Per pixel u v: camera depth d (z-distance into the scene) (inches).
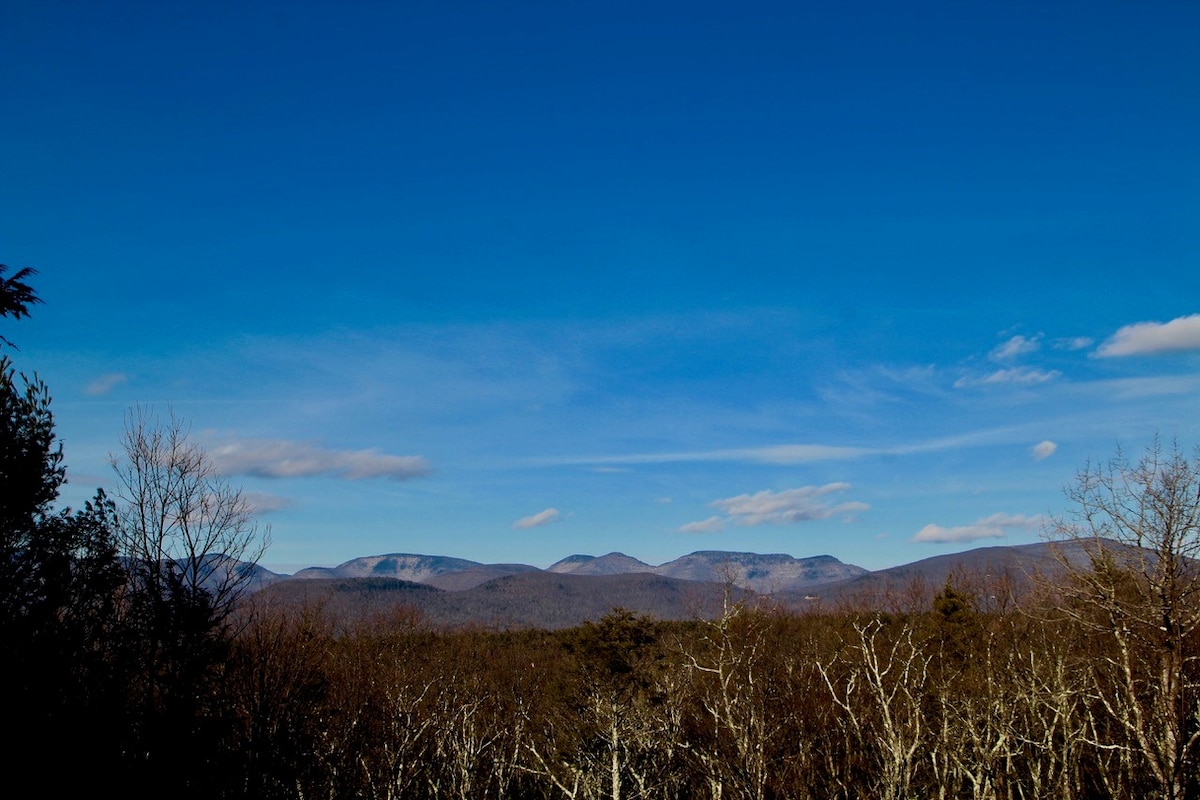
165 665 518.3
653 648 896.3
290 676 661.3
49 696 433.4
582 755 522.3
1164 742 477.7
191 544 567.8
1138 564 513.3
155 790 471.2
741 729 502.6
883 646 812.6
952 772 492.4
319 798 568.1
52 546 457.4
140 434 575.5
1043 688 530.6
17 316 451.5
